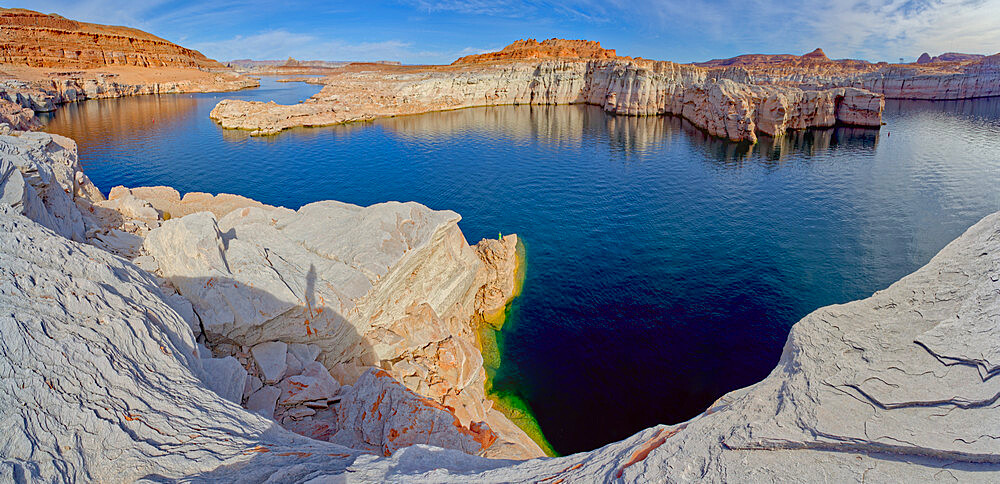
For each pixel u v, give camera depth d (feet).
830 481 16.56
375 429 41.14
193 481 22.74
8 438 20.58
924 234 126.00
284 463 25.22
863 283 101.96
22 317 25.23
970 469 15.05
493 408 69.00
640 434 24.64
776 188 170.30
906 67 470.39
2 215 34.94
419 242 61.41
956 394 16.38
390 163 209.26
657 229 134.00
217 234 49.73
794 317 90.27
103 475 22.52
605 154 230.27
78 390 24.59
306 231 59.57
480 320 91.09
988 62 492.54
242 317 45.78
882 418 17.04
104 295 31.86
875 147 234.79
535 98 453.58
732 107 262.06
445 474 24.58
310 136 269.23
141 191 102.01
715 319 90.27
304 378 45.39
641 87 365.61
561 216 145.79
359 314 54.60
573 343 84.53
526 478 24.22
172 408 27.63
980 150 219.61
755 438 18.38
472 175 191.42
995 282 17.72
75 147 90.38
